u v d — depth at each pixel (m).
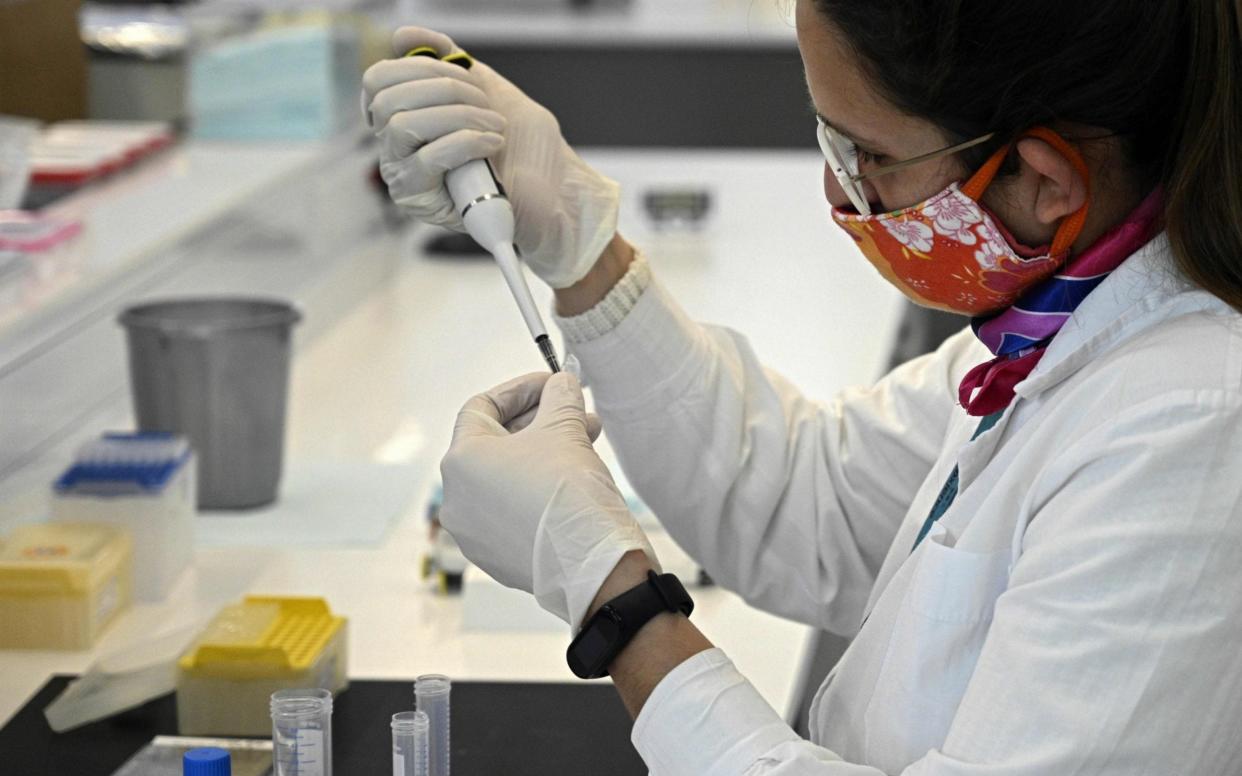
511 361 2.92
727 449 1.52
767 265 3.62
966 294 1.14
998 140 1.03
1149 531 0.93
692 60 5.09
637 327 1.50
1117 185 1.06
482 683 1.63
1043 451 1.06
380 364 2.90
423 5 5.50
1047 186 1.04
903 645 1.10
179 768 1.42
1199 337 0.99
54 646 1.72
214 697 1.50
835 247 3.81
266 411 2.15
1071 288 1.08
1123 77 0.99
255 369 2.12
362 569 1.97
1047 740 0.93
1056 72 0.99
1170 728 0.91
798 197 4.37
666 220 3.89
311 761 1.28
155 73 3.27
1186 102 1.00
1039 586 0.96
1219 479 0.93
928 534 1.14
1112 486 0.95
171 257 2.63
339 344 3.03
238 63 3.25
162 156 3.11
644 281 1.52
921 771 0.98
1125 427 0.96
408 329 3.14
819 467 1.54
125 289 2.49
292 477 2.31
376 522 2.13
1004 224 1.07
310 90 3.28
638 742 1.05
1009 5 0.98
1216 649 0.91
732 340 1.59
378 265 3.48
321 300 3.14
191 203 2.69
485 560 1.16
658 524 1.97
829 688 1.23
